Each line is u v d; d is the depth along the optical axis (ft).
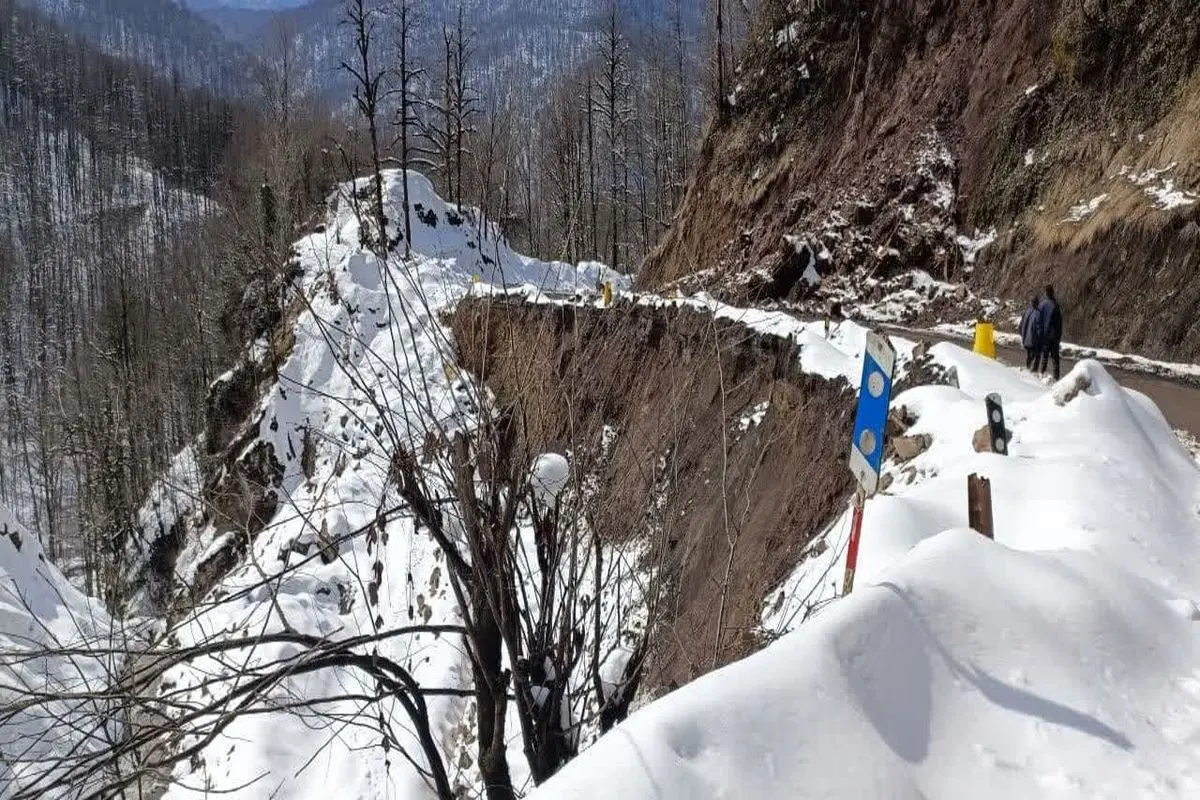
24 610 37.93
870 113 70.64
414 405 14.73
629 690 13.38
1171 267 45.03
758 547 27.94
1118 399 23.49
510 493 11.73
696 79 149.38
